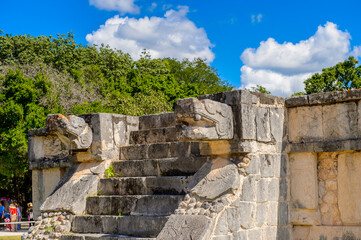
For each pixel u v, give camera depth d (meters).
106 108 18.38
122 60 29.47
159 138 7.24
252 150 5.59
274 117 6.08
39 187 8.33
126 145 7.44
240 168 5.49
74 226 6.51
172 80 26.16
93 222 6.32
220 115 5.35
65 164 7.84
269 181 5.85
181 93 25.39
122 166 6.97
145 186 6.34
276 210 5.90
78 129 6.81
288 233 6.07
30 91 16.97
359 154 5.79
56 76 20.12
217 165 5.64
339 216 5.92
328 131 6.02
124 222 6.00
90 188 6.79
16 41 27.05
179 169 6.32
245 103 5.58
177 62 39.56
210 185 5.44
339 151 5.93
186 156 6.54
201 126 5.16
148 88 23.83
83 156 7.12
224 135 5.40
